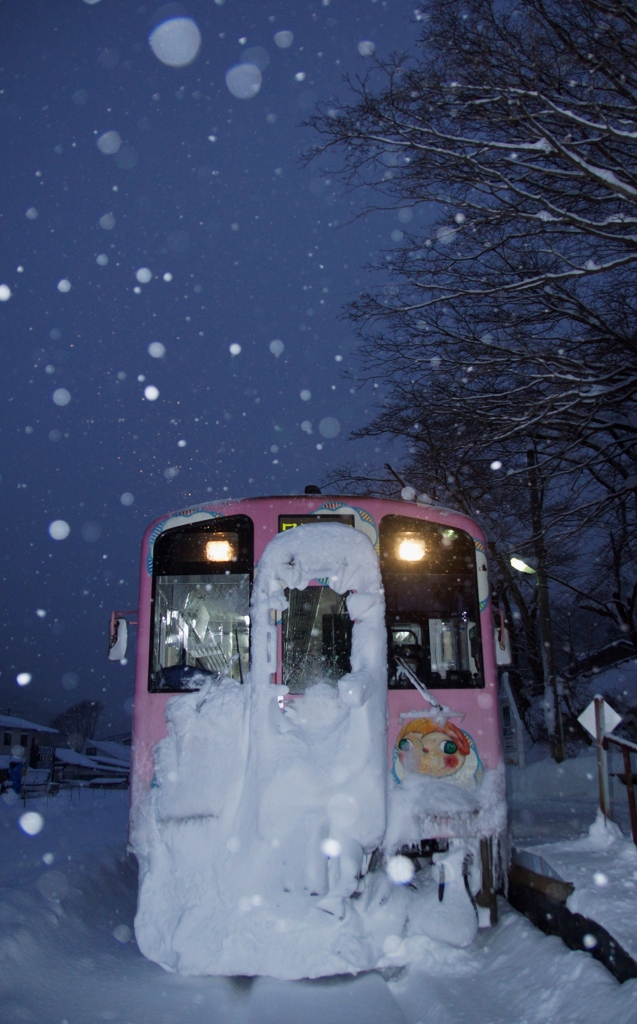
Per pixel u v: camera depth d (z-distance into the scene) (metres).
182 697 7.00
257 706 6.70
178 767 6.73
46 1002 5.49
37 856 10.41
